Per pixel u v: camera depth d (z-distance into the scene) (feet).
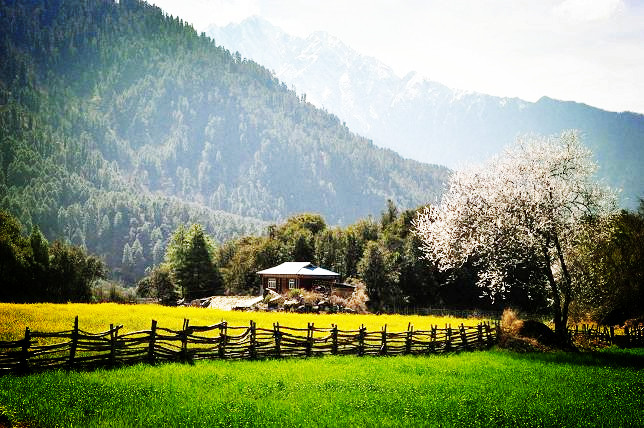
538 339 118.01
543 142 127.44
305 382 61.57
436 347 102.22
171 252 347.77
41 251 347.77
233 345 80.59
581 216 124.98
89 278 387.75
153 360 71.92
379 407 49.85
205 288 335.67
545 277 142.92
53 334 63.62
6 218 347.77
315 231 425.28
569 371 77.56
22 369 60.59
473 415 48.06
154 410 45.73
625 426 46.52
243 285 347.97
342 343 92.17
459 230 132.05
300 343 87.20
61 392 50.37
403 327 135.33
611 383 66.90
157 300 367.45
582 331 136.87
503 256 124.06
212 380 60.23
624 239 179.63
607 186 125.70
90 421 41.73
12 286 306.96
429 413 48.01
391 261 271.08
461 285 272.31
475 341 111.04
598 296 167.32
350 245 339.16
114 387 53.62
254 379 62.08
